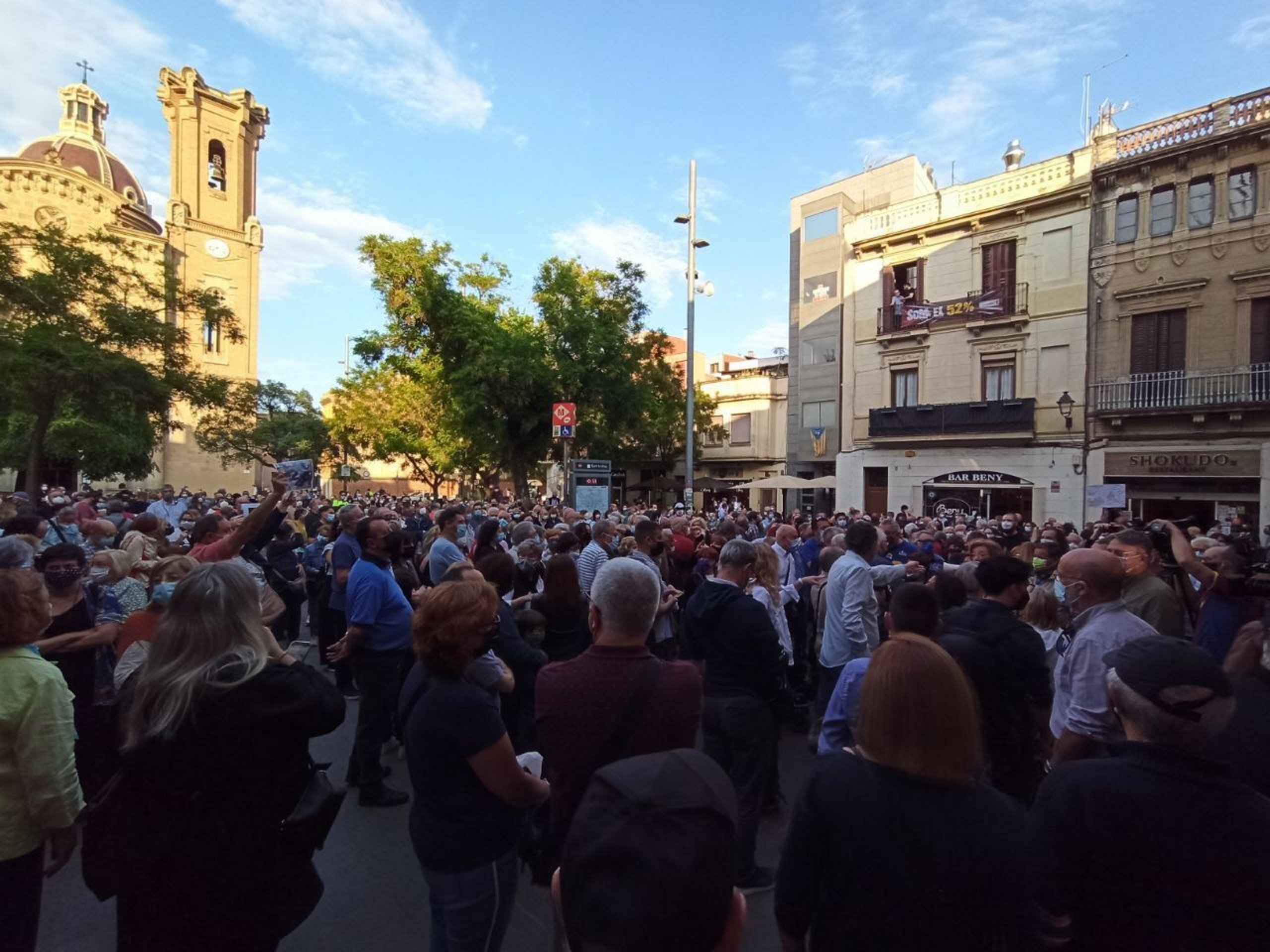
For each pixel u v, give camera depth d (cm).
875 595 584
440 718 247
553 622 527
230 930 206
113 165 4672
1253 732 241
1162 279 2008
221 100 4331
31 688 250
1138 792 172
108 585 484
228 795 206
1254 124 1838
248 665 209
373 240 2012
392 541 521
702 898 115
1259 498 1834
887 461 2617
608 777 132
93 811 210
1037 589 502
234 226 4334
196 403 1521
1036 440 2247
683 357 4866
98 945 343
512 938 361
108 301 1388
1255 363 1842
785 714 412
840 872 174
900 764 176
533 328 2342
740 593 417
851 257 2781
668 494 4394
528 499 2112
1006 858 164
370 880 406
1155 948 164
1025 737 320
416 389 3744
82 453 2308
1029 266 2284
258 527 492
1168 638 193
